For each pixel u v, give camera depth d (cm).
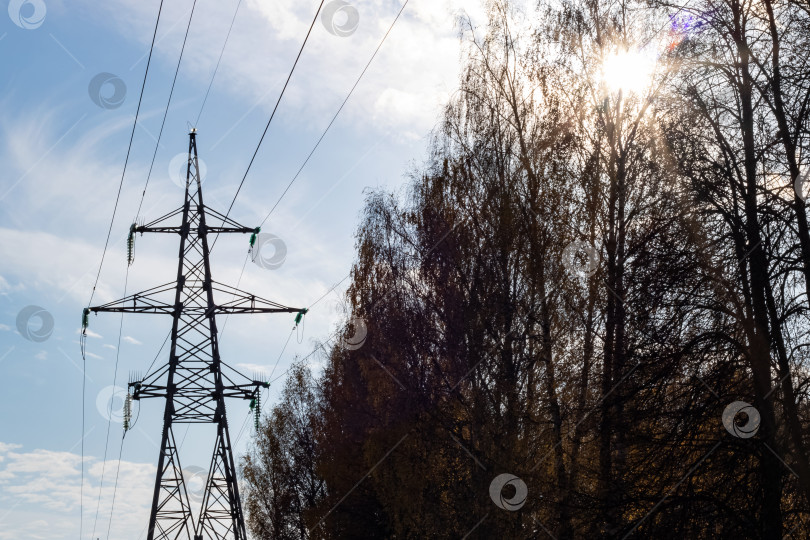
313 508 3225
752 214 1593
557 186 2259
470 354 2294
